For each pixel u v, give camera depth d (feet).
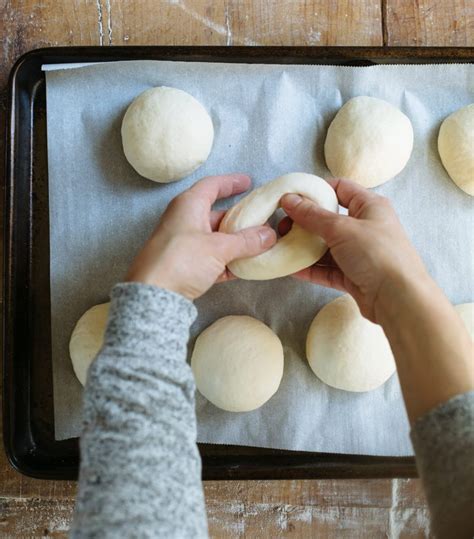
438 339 1.76
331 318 2.88
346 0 3.17
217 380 2.83
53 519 3.03
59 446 2.87
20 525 3.03
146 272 2.08
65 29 3.13
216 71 2.97
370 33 3.17
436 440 1.54
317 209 2.34
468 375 1.67
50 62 2.94
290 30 3.16
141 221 2.95
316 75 2.99
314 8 3.17
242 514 3.05
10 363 2.80
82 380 2.79
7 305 2.82
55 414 2.85
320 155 3.01
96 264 2.92
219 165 2.99
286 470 2.77
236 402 2.81
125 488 1.53
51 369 2.92
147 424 1.62
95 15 3.14
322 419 2.90
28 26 3.12
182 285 2.14
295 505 3.07
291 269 2.60
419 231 2.98
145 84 2.98
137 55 2.93
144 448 1.59
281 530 3.06
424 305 1.87
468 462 1.47
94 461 1.59
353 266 2.16
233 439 2.88
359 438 2.89
